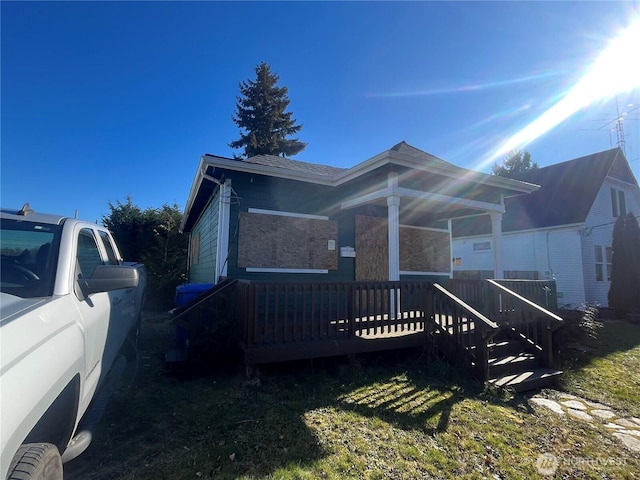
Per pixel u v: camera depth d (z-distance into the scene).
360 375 4.89
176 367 4.69
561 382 5.29
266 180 7.54
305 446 2.96
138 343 5.17
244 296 4.79
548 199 16.45
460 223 19.02
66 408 1.79
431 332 5.76
